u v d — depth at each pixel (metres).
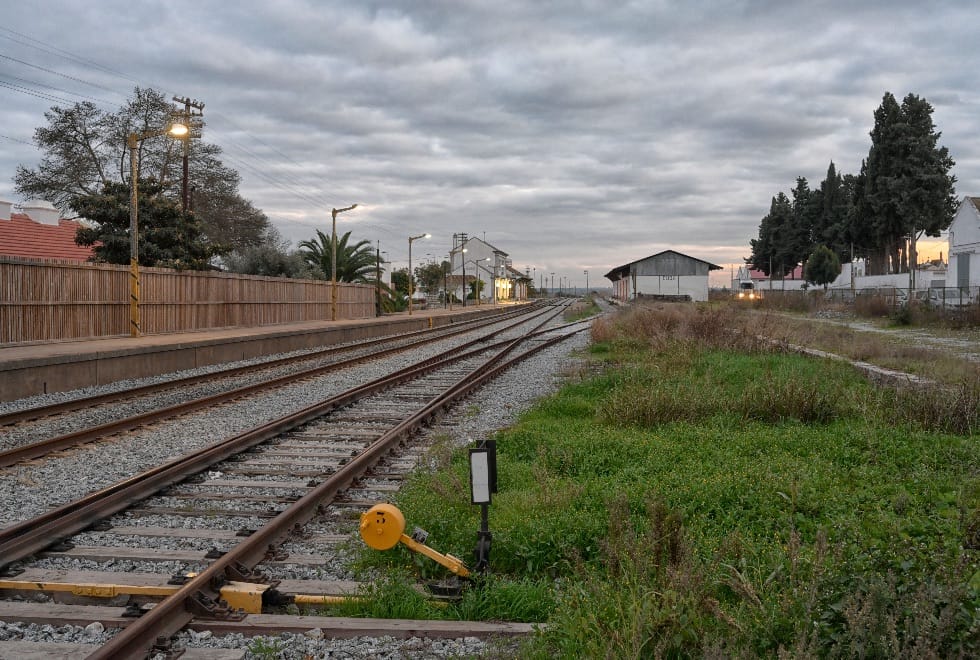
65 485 7.68
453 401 13.38
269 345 25.02
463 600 4.79
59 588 4.83
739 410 11.45
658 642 3.75
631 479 7.56
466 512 6.48
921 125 61.78
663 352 20.53
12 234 31.08
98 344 18.70
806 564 4.68
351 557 5.57
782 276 98.94
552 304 105.69
